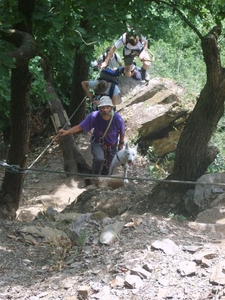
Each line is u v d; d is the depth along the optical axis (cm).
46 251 607
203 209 743
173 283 498
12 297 507
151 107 1345
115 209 820
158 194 809
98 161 902
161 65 1802
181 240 589
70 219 689
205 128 789
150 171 1198
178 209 781
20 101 828
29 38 714
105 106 869
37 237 639
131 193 855
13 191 849
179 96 1392
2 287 528
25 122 839
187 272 509
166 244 562
